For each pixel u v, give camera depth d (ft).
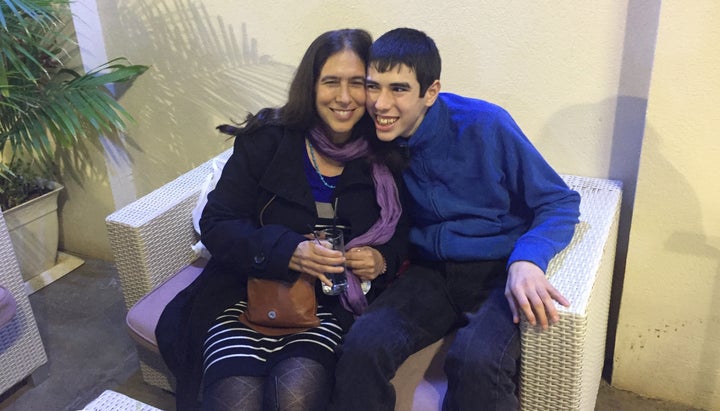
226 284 5.50
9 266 6.29
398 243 5.54
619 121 5.89
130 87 8.20
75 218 9.34
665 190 5.56
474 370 4.45
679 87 5.17
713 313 5.81
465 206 5.24
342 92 5.00
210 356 4.95
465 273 5.30
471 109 5.06
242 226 5.27
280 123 5.41
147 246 6.12
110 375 7.05
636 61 5.61
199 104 7.93
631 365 6.40
